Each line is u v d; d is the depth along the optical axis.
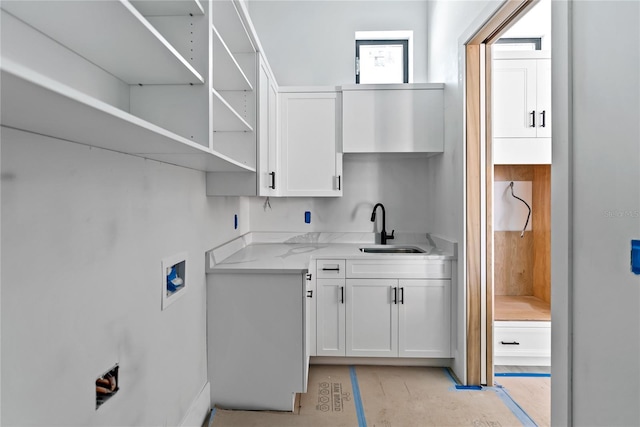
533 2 1.91
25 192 0.92
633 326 1.12
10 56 0.83
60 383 1.04
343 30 3.41
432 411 2.20
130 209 1.39
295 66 3.41
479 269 2.52
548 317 2.83
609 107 1.21
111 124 0.83
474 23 2.29
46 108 0.68
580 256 1.36
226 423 2.06
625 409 1.16
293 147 3.07
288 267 2.18
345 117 3.01
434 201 3.23
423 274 2.73
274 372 2.18
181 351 1.84
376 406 2.25
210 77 1.39
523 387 2.49
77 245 1.10
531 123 2.87
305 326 2.18
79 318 1.11
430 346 2.75
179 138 1.08
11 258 0.89
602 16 1.23
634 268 1.11
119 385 1.32
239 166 1.89
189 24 1.38
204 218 2.20
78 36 0.94
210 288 2.20
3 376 0.87
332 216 3.41
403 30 3.41
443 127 2.96
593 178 1.29
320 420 2.10
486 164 2.51
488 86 2.49
